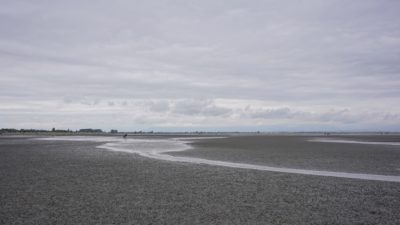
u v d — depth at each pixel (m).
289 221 11.27
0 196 14.67
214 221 11.24
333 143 62.09
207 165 25.88
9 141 70.12
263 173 21.59
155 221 11.21
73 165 25.52
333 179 19.34
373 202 13.82
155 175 20.55
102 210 12.49
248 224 10.95
